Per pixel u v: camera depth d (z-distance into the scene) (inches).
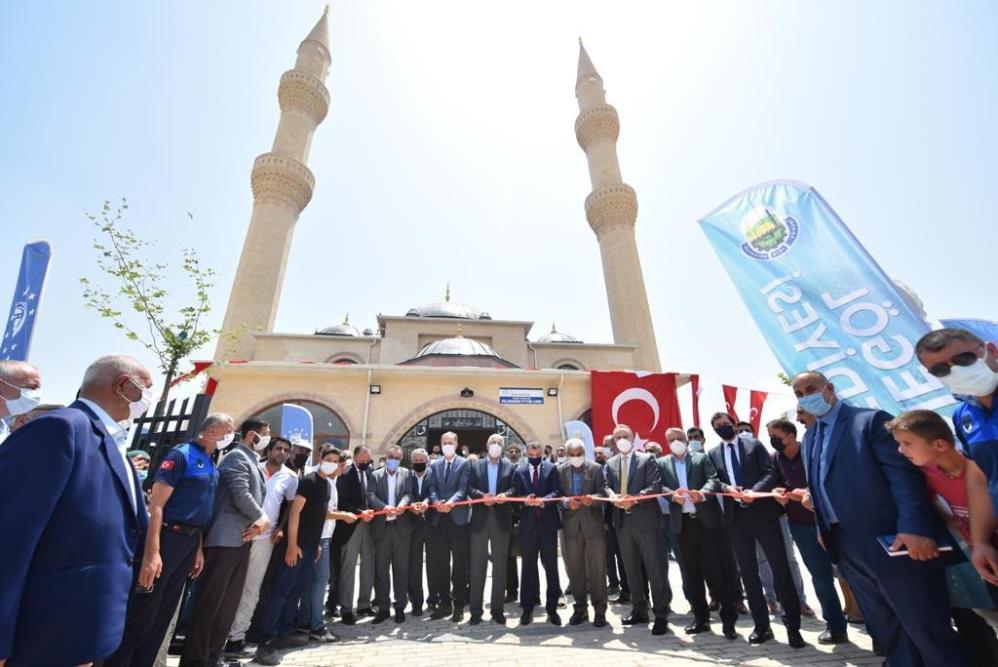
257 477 190.5
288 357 880.3
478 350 786.8
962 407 130.6
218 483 178.7
